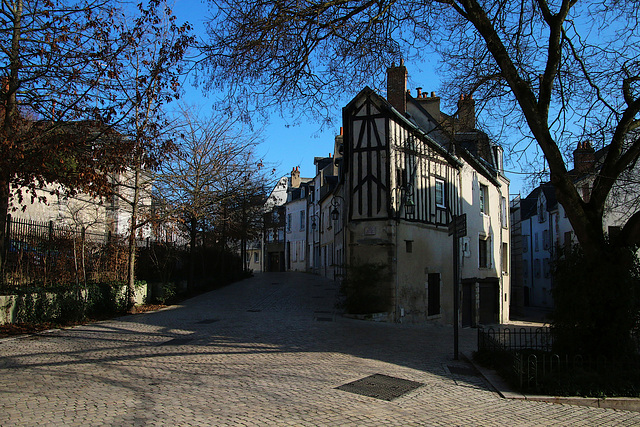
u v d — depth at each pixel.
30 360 7.54
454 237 9.41
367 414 5.23
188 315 13.67
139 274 16.72
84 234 13.25
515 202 31.61
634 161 9.38
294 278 32.06
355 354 8.93
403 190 16.28
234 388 6.11
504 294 24.98
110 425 4.57
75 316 11.58
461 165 20.00
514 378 6.81
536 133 7.91
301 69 9.25
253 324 12.12
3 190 9.93
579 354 7.17
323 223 33.56
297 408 5.33
